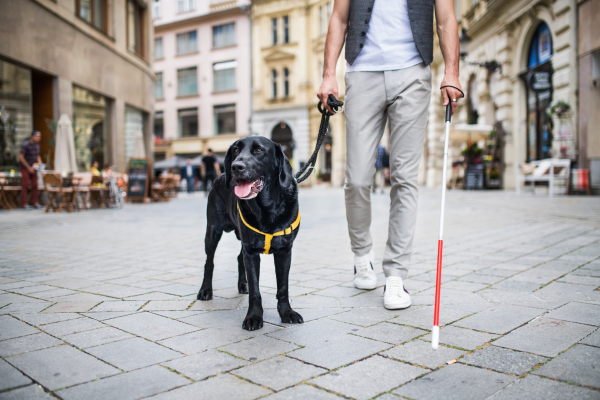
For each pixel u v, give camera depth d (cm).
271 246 221
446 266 347
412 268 344
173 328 220
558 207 752
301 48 2733
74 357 184
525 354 179
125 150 1557
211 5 3134
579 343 188
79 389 155
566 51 1112
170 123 3350
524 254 382
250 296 223
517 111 1385
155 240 535
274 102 2866
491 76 1559
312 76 2734
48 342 201
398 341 197
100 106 1387
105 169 1325
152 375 166
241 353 186
